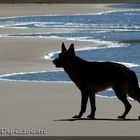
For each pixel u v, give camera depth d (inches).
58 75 1168.8
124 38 2057.1
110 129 629.9
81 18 3097.9
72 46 713.6
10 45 1756.9
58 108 775.7
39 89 961.5
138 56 1534.2
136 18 3115.2
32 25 2645.2
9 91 938.7
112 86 710.5
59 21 2896.2
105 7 4025.6
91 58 1502.2
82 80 706.8
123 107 786.2
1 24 2696.9
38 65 1331.2
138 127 641.6
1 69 1258.0
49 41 1895.9
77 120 688.4
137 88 701.9
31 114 727.1
